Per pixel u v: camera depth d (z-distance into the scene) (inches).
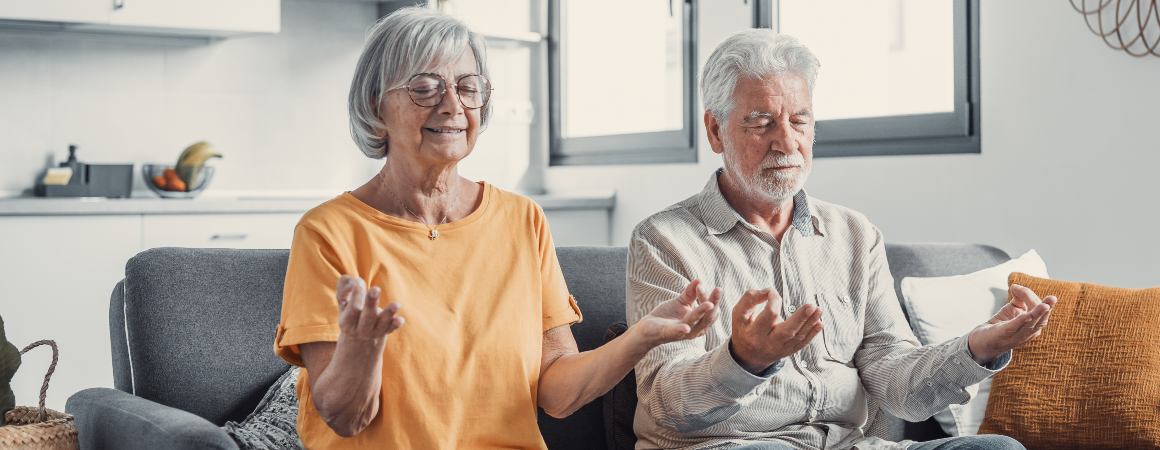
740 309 61.8
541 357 69.0
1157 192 99.7
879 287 78.8
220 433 60.1
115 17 144.9
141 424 63.7
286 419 70.7
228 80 167.3
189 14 149.5
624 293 85.9
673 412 68.5
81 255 137.9
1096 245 105.3
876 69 134.2
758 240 76.6
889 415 86.9
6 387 75.0
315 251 62.6
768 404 72.4
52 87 154.9
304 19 173.2
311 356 61.0
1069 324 84.4
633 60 172.6
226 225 147.6
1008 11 113.4
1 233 133.2
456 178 68.1
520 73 186.7
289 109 172.2
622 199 171.0
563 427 80.7
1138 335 81.4
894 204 126.9
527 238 69.2
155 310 73.9
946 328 90.1
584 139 179.9
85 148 157.2
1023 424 83.2
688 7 156.3
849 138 133.0
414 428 62.2
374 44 65.3
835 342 76.2
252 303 76.5
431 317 63.9
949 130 120.2
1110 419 80.0
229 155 167.5
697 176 154.0
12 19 139.2
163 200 142.9
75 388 138.5
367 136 66.4
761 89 75.0
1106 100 104.0
